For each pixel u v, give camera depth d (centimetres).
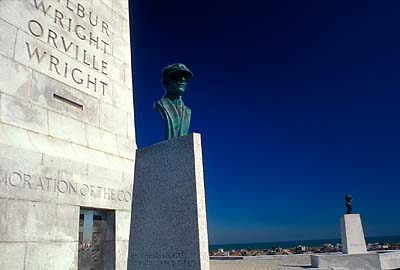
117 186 634
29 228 474
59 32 593
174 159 678
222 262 2116
